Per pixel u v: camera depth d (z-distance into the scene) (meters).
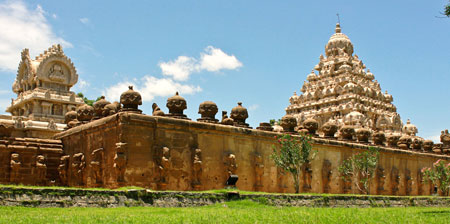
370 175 38.56
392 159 44.00
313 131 38.16
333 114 80.31
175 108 29.48
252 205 22.86
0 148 30.25
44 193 17.89
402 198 31.42
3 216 15.02
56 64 54.09
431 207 30.27
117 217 15.70
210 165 29.56
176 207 20.81
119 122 26.23
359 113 74.75
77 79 54.88
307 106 85.62
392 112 85.44
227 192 23.44
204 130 29.55
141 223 14.62
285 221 16.25
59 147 32.97
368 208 26.47
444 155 51.94
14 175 30.28
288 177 34.66
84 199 18.61
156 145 27.11
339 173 38.38
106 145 27.66
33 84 53.84
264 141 33.31
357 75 84.19
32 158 31.41
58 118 52.09
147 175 26.53
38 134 47.53
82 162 29.92
